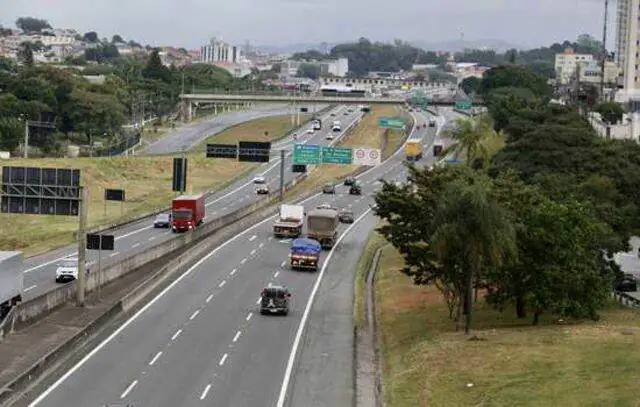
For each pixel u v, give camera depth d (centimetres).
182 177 16288
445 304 9625
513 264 8012
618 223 10881
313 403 6081
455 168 9300
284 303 8888
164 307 8988
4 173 8400
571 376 6291
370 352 7738
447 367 6850
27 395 5888
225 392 6197
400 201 8744
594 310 8469
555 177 12381
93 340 7531
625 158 13575
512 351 7075
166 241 11675
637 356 6688
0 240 13838
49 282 10069
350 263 12069
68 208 8419
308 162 17512
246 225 14812
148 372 6606
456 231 7675
